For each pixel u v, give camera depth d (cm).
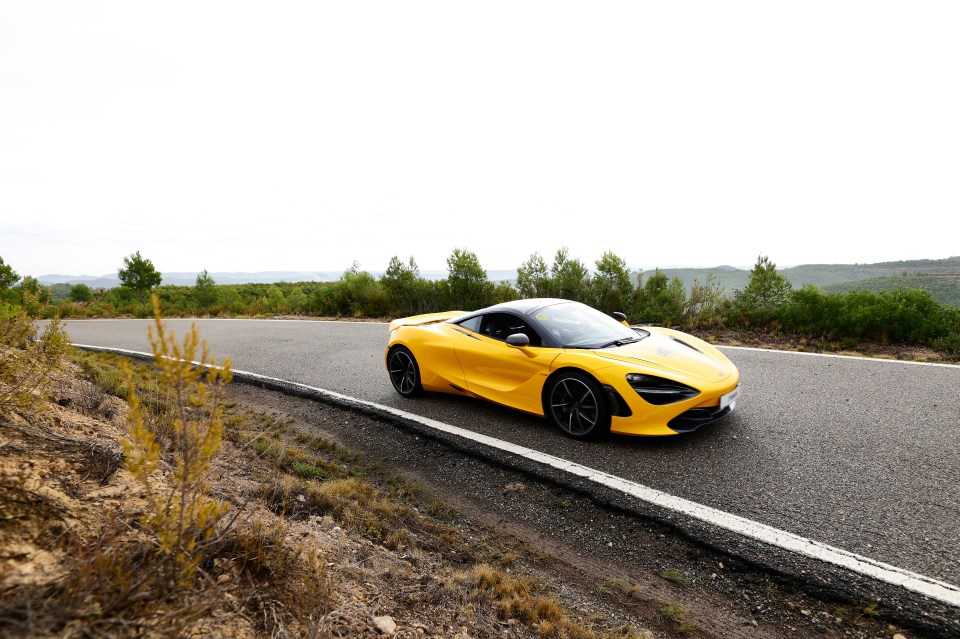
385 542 305
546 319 513
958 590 238
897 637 221
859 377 568
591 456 412
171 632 158
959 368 575
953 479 332
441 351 561
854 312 770
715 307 1024
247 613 194
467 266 1439
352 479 394
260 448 446
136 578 173
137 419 194
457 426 497
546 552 305
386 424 522
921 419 432
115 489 248
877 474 347
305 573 232
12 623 143
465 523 341
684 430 410
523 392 489
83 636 146
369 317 1563
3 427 271
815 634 229
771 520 306
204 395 195
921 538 277
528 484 381
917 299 771
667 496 343
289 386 681
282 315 1836
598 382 427
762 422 453
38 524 199
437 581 267
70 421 354
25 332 362
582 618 248
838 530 291
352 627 211
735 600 254
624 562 290
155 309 179
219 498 298
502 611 248
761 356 707
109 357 906
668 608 251
